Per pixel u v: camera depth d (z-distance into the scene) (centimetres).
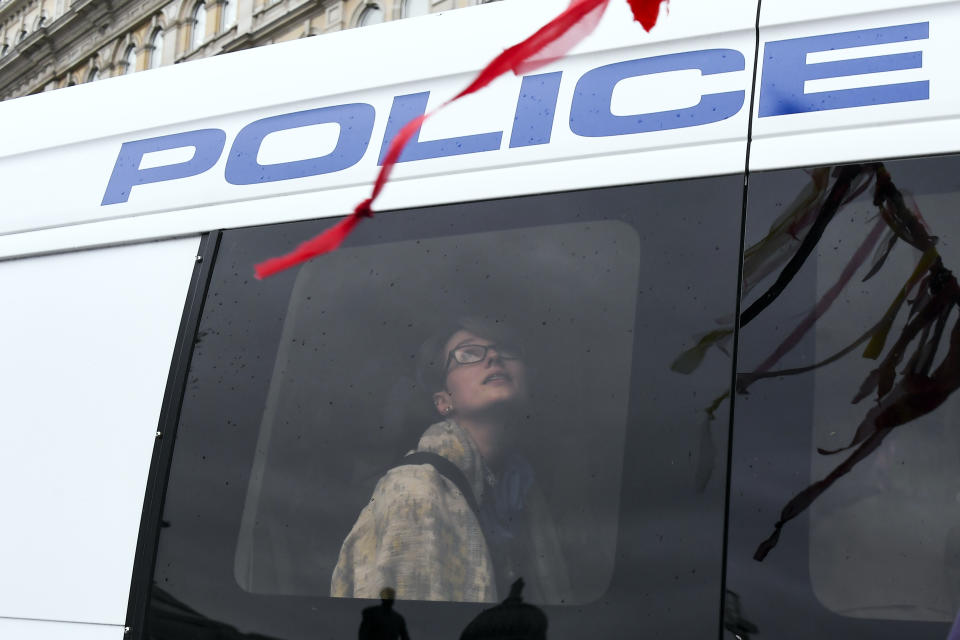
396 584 185
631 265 183
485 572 179
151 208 232
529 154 198
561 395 182
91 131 249
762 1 191
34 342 235
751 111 183
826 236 171
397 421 196
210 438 208
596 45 201
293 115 225
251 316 213
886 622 151
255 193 222
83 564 212
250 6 3297
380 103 217
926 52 176
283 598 193
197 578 200
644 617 164
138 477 212
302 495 198
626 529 169
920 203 167
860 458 159
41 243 243
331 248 210
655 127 190
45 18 4406
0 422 232
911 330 162
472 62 210
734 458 165
